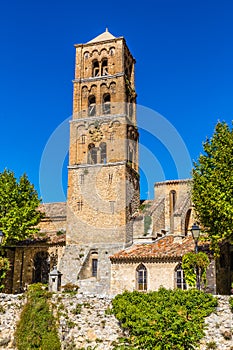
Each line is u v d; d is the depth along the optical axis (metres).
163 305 27.17
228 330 26.91
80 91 59.22
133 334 23.77
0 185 51.09
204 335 24.36
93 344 29.02
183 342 20.95
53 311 30.91
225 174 36.53
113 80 58.16
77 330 29.78
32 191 52.81
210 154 39.59
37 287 33.16
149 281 41.06
